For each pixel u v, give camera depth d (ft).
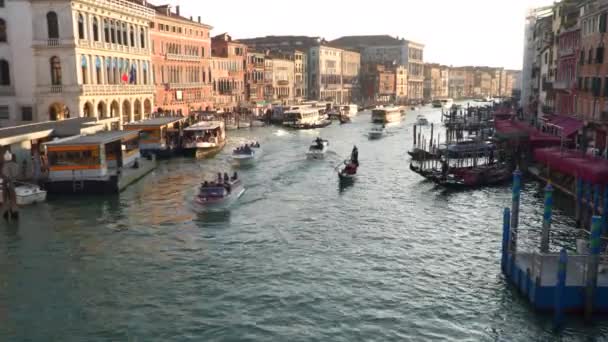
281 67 391.04
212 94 304.91
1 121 175.94
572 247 80.48
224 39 324.80
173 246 81.00
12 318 58.54
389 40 592.19
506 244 68.23
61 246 80.48
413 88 611.88
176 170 144.15
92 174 111.96
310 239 84.74
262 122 291.99
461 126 239.30
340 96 489.26
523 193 115.85
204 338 54.60
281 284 67.36
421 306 61.46
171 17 258.16
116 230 88.22
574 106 152.56
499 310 60.08
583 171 88.17
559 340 53.83
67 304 61.87
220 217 96.37
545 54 216.95
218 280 68.64
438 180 121.80
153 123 168.76
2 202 99.25
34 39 171.63
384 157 174.09
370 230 89.76
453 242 83.71
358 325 57.26
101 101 187.21
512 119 219.00
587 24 140.36
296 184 126.72
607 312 56.70
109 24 194.49
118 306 61.46
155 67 245.45
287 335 55.11
